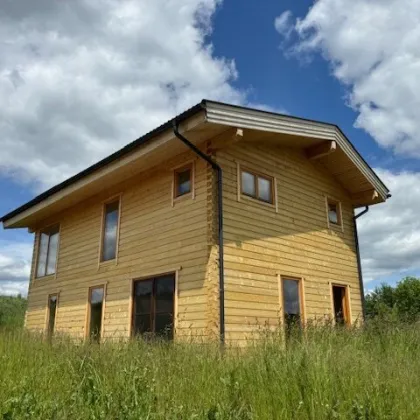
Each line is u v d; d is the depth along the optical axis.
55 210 14.77
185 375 4.51
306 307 10.59
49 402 3.80
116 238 11.71
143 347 6.29
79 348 6.36
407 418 3.33
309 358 4.41
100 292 11.88
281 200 10.73
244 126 8.89
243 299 8.87
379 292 25.34
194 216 9.30
